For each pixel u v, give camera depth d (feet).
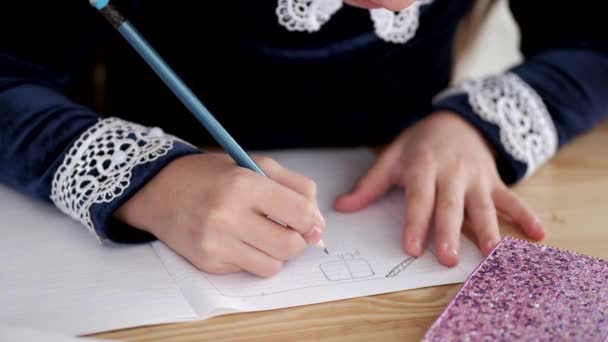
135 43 1.84
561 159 2.55
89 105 3.26
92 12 2.30
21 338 1.36
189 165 1.92
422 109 2.96
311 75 2.62
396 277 1.80
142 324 1.56
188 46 2.55
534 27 3.10
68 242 1.88
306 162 2.46
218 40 2.50
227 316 1.61
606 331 1.47
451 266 1.86
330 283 1.76
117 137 2.02
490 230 1.98
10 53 2.22
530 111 2.47
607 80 2.76
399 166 2.31
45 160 2.04
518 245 1.78
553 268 1.69
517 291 1.59
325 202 2.18
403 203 2.20
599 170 2.48
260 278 1.76
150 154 1.95
